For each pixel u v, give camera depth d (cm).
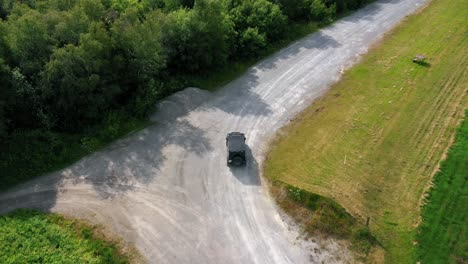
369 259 2892
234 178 3450
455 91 4738
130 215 3075
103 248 2811
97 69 3622
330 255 2898
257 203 3238
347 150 3812
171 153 3656
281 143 3866
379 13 6681
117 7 4631
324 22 6228
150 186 3325
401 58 5347
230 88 4628
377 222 3159
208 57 4584
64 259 2689
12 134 3478
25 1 4416
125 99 4100
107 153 3606
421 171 3644
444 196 3406
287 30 5731
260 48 5269
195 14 4453
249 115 4209
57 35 3669
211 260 2798
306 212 3158
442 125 4200
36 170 3366
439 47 5631
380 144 3906
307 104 4428
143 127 3928
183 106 4241
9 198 3145
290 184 3400
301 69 5053
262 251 2884
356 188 3422
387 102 4503
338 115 4272
